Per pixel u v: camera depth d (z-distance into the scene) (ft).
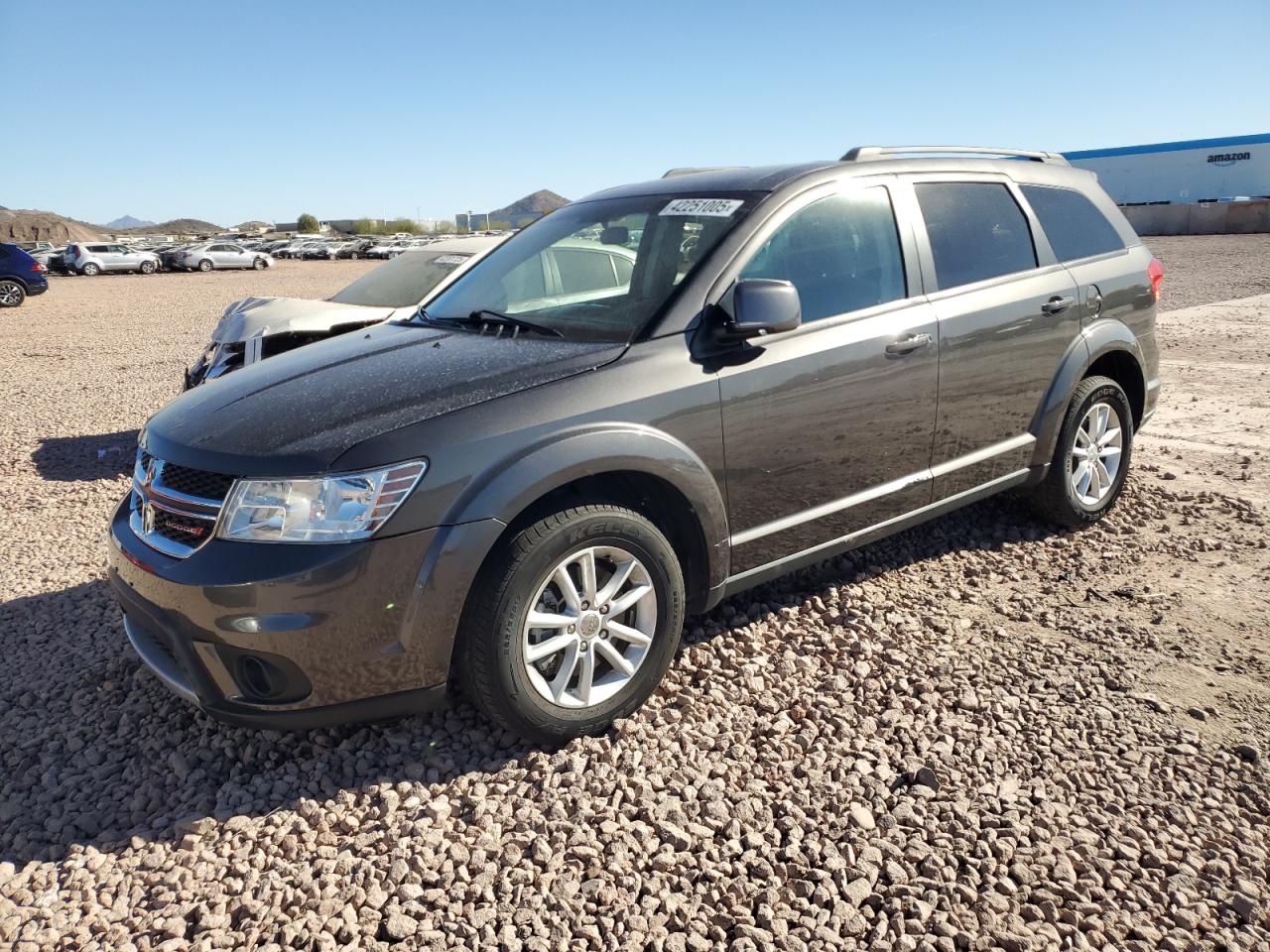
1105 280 15.58
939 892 8.01
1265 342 35.50
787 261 11.87
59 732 11.10
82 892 8.38
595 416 9.96
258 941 7.76
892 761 9.83
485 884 8.24
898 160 13.66
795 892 8.06
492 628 9.41
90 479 22.18
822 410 11.76
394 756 10.21
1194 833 8.63
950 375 13.12
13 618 14.11
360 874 8.39
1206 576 14.12
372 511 8.98
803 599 13.56
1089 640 12.23
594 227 13.21
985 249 14.12
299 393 10.52
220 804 9.55
